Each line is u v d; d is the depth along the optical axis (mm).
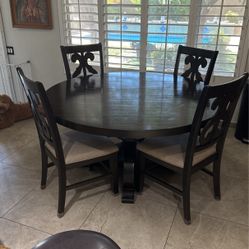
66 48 2646
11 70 3953
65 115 1710
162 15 2947
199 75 2572
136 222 1858
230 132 3154
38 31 3617
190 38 2957
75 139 2016
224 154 2711
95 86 2309
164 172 2426
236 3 2705
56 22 3467
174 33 2988
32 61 3844
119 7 3061
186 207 1806
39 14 3486
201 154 1799
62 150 1748
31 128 3309
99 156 1897
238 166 2512
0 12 3689
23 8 3537
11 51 3895
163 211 1956
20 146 2877
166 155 1814
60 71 3738
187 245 1682
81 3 3193
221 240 1720
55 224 1844
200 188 2211
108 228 1809
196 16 2852
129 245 1680
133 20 3080
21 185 2252
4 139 3027
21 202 2053
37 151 2781
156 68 3197
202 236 1747
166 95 2082
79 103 1912
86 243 1065
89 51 2807
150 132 1542
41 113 1698
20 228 1811
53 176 2369
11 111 3344
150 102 1931
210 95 1441
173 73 2908
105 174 2047
